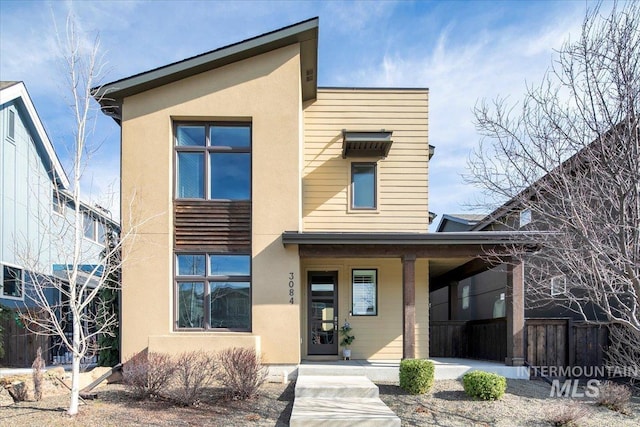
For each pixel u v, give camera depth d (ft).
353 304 38.09
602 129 17.31
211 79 32.50
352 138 36.63
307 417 21.16
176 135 32.83
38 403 24.71
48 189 39.29
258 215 31.86
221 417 22.61
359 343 37.58
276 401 25.49
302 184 38.91
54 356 40.86
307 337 37.60
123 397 25.90
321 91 39.91
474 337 41.88
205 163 32.55
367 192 39.65
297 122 32.45
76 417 22.13
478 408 24.41
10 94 42.91
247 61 32.73
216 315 31.55
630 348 27.27
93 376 29.14
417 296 37.96
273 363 30.73
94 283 41.22
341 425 21.03
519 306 31.53
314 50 33.78
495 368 31.09
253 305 31.17
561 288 25.22
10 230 42.91
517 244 29.58
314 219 38.78
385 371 30.40
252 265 31.48
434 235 31.12
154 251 31.17
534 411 24.02
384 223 38.93
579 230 17.75
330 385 26.11
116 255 29.14
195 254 31.91
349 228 38.81
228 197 32.50
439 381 30.14
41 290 26.61
